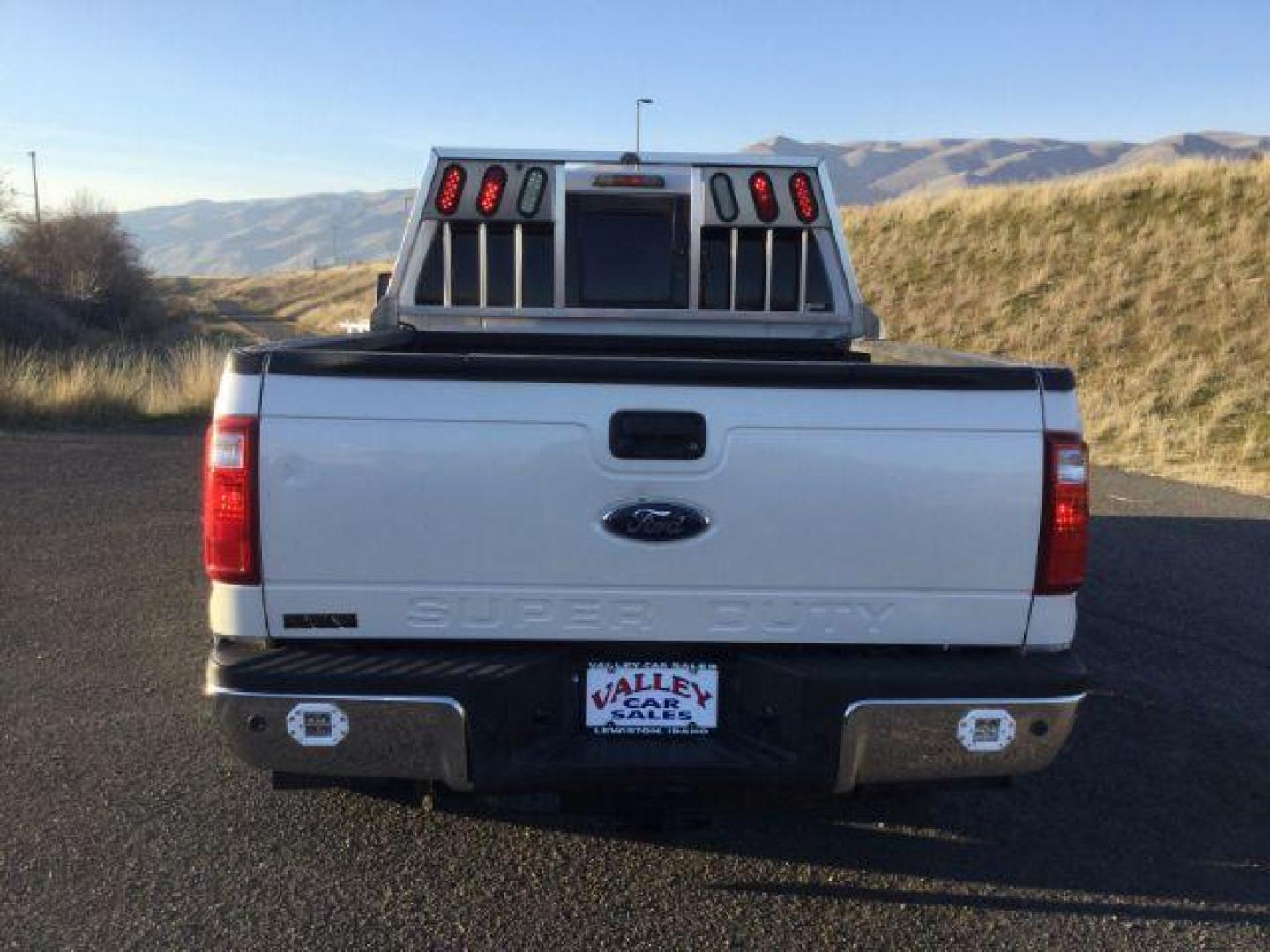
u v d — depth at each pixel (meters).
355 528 2.89
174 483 9.98
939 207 29.25
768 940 3.05
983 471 2.95
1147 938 3.09
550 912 3.16
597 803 3.04
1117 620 6.25
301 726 2.87
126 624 5.86
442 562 2.91
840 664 2.97
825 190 5.35
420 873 3.37
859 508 2.94
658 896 3.27
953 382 2.93
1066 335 20.25
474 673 2.87
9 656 5.33
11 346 27.14
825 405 2.91
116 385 14.71
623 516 2.92
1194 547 8.03
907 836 3.70
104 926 3.04
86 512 8.68
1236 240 21.88
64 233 43.00
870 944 3.04
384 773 2.93
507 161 5.28
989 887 3.37
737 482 2.92
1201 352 18.06
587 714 3.04
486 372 2.87
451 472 2.89
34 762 4.12
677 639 2.98
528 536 2.91
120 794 3.86
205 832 3.60
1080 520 2.98
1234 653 5.69
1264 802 4.01
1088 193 26.58
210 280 128.88
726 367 2.89
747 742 3.02
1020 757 2.98
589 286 5.48
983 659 3.02
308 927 3.05
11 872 3.32
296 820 3.69
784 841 3.64
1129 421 14.85
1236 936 3.10
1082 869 3.49
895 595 2.98
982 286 23.94
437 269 5.44
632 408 2.89
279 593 2.91
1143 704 4.98
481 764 2.90
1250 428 14.30
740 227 5.45
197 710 4.67
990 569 2.97
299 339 3.56
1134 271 22.19
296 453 2.86
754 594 2.97
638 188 5.32
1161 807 3.95
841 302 5.47
